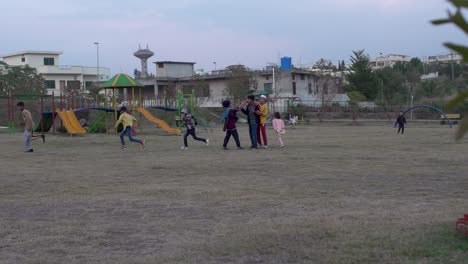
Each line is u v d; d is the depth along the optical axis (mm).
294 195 9453
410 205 8281
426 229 6500
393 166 13977
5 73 66250
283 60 73125
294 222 7125
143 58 78375
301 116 59094
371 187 10305
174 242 6309
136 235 6711
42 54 86750
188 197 9445
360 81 76250
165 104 46656
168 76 76062
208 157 17172
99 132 37312
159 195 9719
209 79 74125
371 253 5562
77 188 10797
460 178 11508
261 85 72562
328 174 12414
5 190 10602
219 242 6203
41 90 64438
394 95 71438
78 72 86438
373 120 58156
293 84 74062
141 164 15406
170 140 27922
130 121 22016
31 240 6539
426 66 94625
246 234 6516
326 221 7148
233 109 20391
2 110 50562
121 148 22172
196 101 57625
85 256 5805
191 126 21484
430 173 12414
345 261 5312
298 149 20172
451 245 5750
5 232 6973
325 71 89062
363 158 16297
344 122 55406
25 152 20484
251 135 20547
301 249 5801
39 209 8555
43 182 11758
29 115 20734
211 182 11312
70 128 33156
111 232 6898
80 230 7027
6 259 5719
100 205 8820
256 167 14047
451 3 1414
